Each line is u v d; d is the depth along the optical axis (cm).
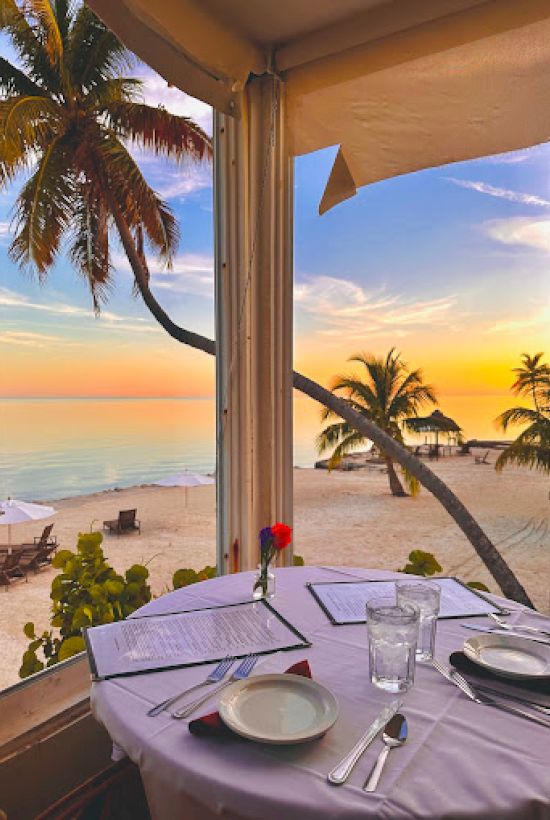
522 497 2189
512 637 92
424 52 174
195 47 163
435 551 1775
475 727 68
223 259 207
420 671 85
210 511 1909
